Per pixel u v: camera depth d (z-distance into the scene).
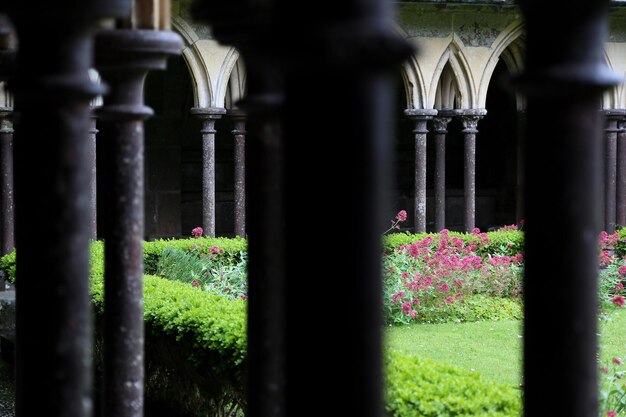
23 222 2.86
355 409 2.27
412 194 21.62
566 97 2.46
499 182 21.73
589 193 2.50
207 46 15.63
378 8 2.20
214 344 6.72
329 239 2.25
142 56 4.43
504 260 12.74
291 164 2.27
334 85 2.20
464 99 16.98
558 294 2.52
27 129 2.80
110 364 4.66
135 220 4.63
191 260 12.48
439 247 13.01
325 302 2.27
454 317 11.88
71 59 2.76
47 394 2.82
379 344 2.30
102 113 4.56
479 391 5.29
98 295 8.91
